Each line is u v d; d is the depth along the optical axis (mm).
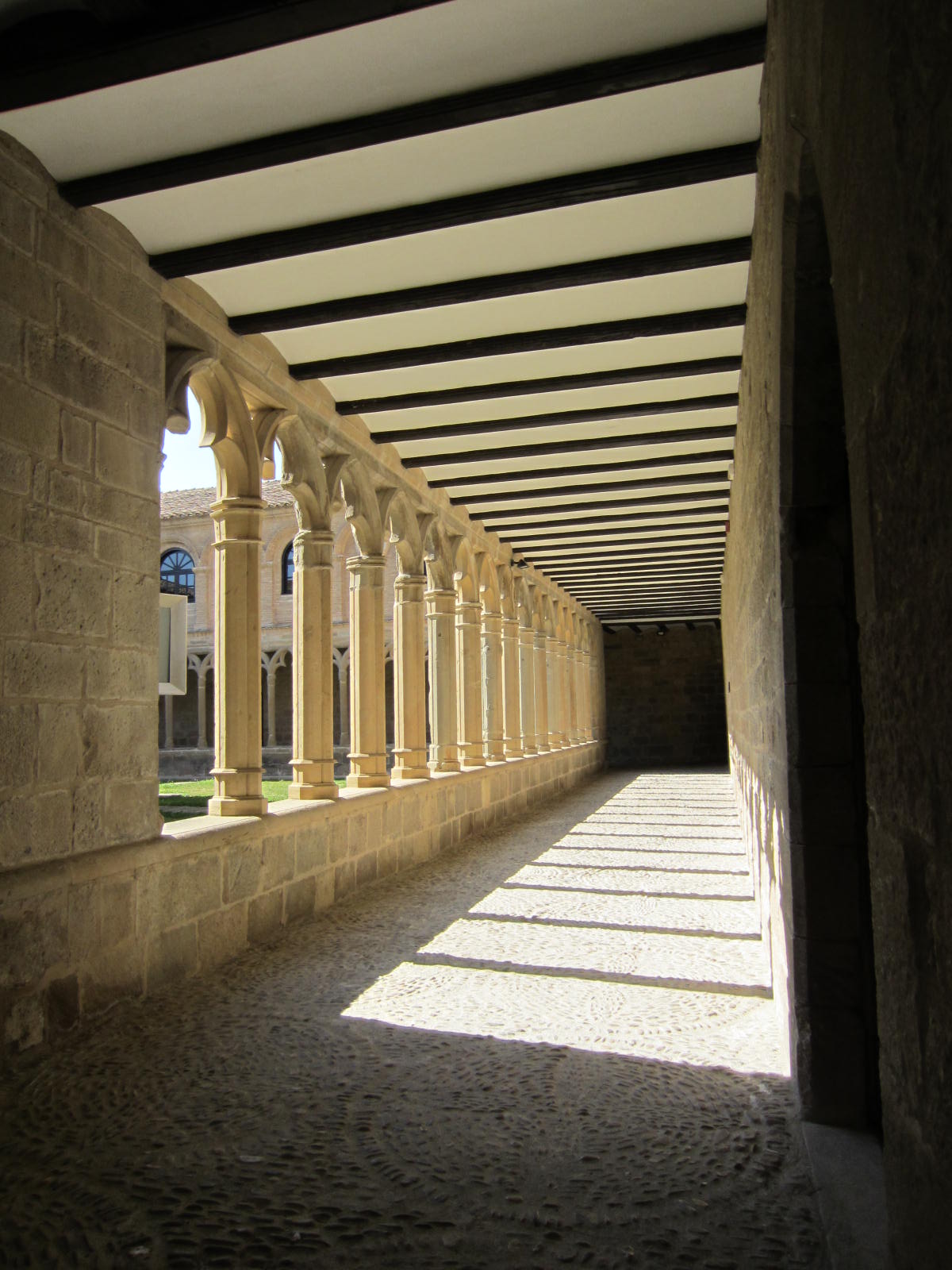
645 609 19812
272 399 5688
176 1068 3283
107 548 4098
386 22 3051
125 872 4031
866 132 1190
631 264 4656
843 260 1413
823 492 2695
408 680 8430
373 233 4219
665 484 9078
